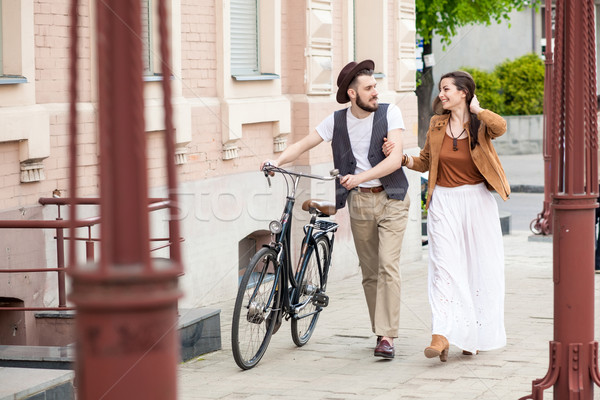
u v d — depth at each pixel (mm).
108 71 2014
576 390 5859
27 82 8461
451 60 39406
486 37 42250
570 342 5891
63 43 8961
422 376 7832
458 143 8469
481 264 8492
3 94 8203
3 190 8227
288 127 12797
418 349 8938
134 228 2062
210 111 11203
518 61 40906
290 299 8641
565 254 5855
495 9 25203
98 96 2045
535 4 27750
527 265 14867
